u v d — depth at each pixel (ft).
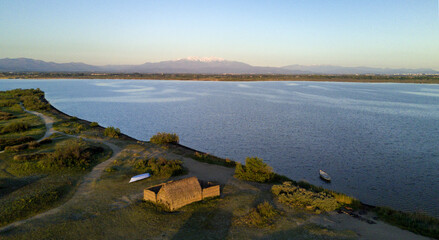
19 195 85.87
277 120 265.75
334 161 147.23
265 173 108.27
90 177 104.47
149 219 74.69
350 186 115.96
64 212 77.56
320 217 78.28
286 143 182.09
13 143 143.43
